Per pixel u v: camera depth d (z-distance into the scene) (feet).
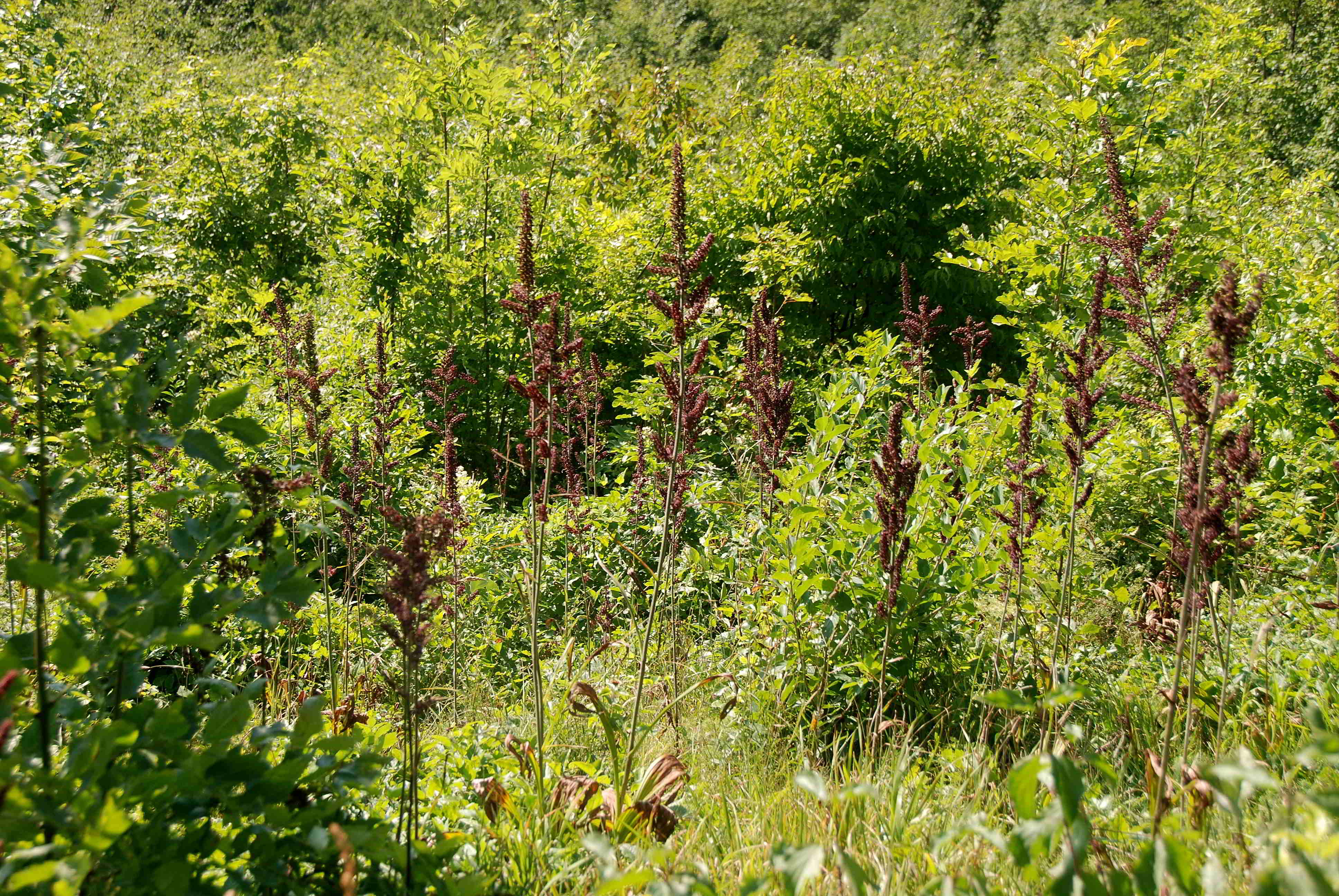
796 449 25.14
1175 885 6.34
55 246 7.73
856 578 13.51
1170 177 26.81
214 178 43.96
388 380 25.68
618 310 33.73
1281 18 73.20
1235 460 10.21
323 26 113.70
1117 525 19.16
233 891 6.18
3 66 24.95
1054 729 11.50
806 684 13.43
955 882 6.49
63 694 7.01
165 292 25.72
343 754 7.54
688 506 21.59
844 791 6.28
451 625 16.48
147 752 6.44
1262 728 12.01
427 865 7.44
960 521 14.70
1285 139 66.74
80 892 5.82
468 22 32.65
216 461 6.64
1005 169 40.91
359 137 37.47
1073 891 5.82
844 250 37.93
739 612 15.35
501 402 30.73
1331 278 20.94
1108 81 24.40
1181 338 19.79
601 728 12.69
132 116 49.19
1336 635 13.46
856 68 41.04
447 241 32.07
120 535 12.22
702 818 9.86
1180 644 8.65
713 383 26.63
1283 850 5.95
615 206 48.14
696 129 56.75
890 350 20.44
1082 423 11.35
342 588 20.38
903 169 38.52
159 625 6.46
